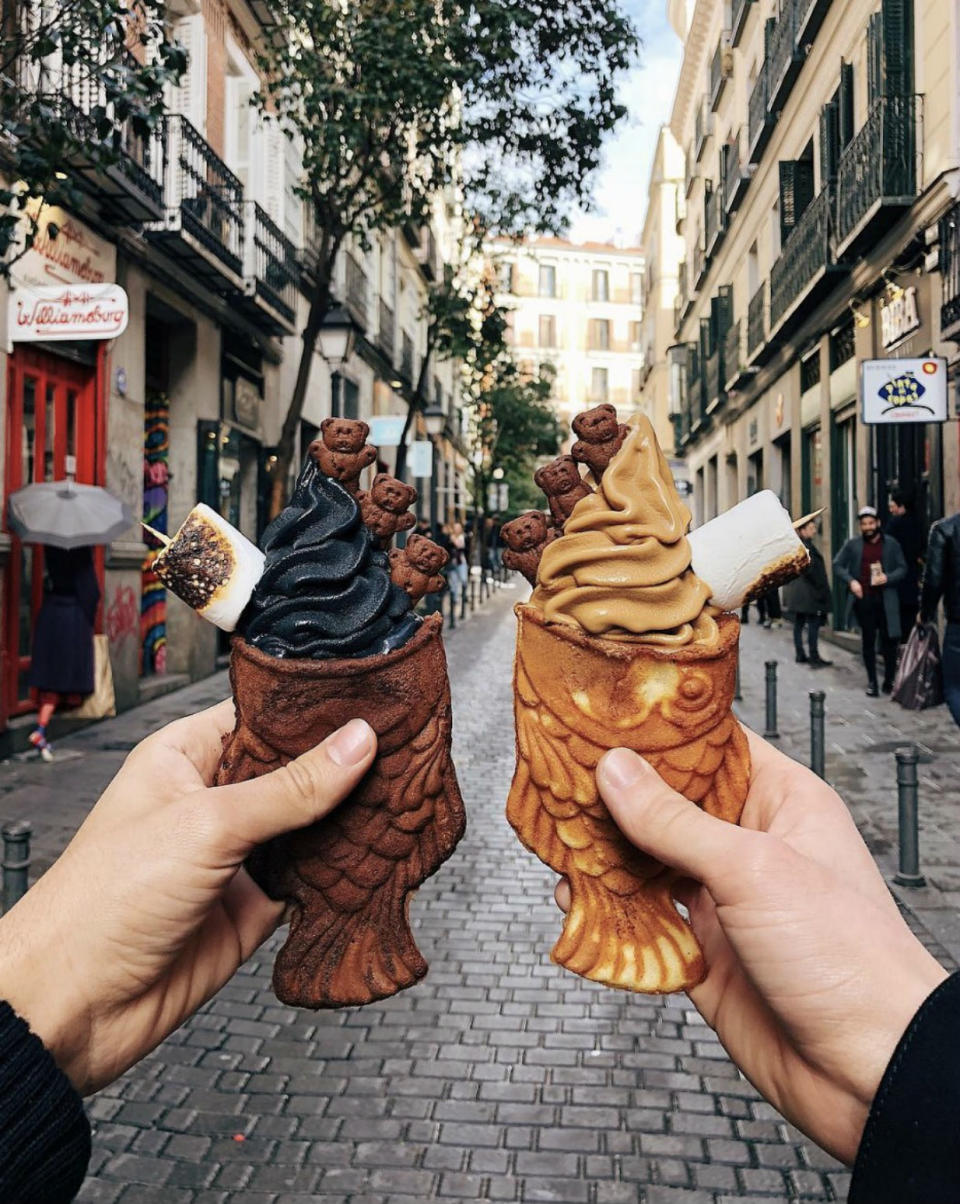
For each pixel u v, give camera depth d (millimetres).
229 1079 3379
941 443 11297
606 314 73250
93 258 9695
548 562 1607
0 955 1374
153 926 1412
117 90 5484
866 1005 1248
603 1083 3355
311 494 1628
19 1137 1135
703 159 32250
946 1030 1065
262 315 14438
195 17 12445
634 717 1501
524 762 1603
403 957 1602
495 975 4223
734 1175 2863
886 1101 1069
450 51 11445
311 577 1544
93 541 7809
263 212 14312
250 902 1733
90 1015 1391
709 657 1511
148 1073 3414
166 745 1691
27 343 8758
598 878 1562
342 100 11062
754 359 22703
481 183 13406
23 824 3934
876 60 12734
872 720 9484
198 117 12539
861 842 1557
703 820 1406
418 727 1551
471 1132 3068
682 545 1573
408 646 1539
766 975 1321
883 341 13656
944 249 11078
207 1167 2895
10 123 6184
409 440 22281
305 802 1441
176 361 12750
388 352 26531
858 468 15023
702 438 34656
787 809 1613
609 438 1669
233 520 14000
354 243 22266
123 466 10500
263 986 4129
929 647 7383
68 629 8094
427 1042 3637
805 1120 1371
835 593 16719
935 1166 1015
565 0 11281
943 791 6828
